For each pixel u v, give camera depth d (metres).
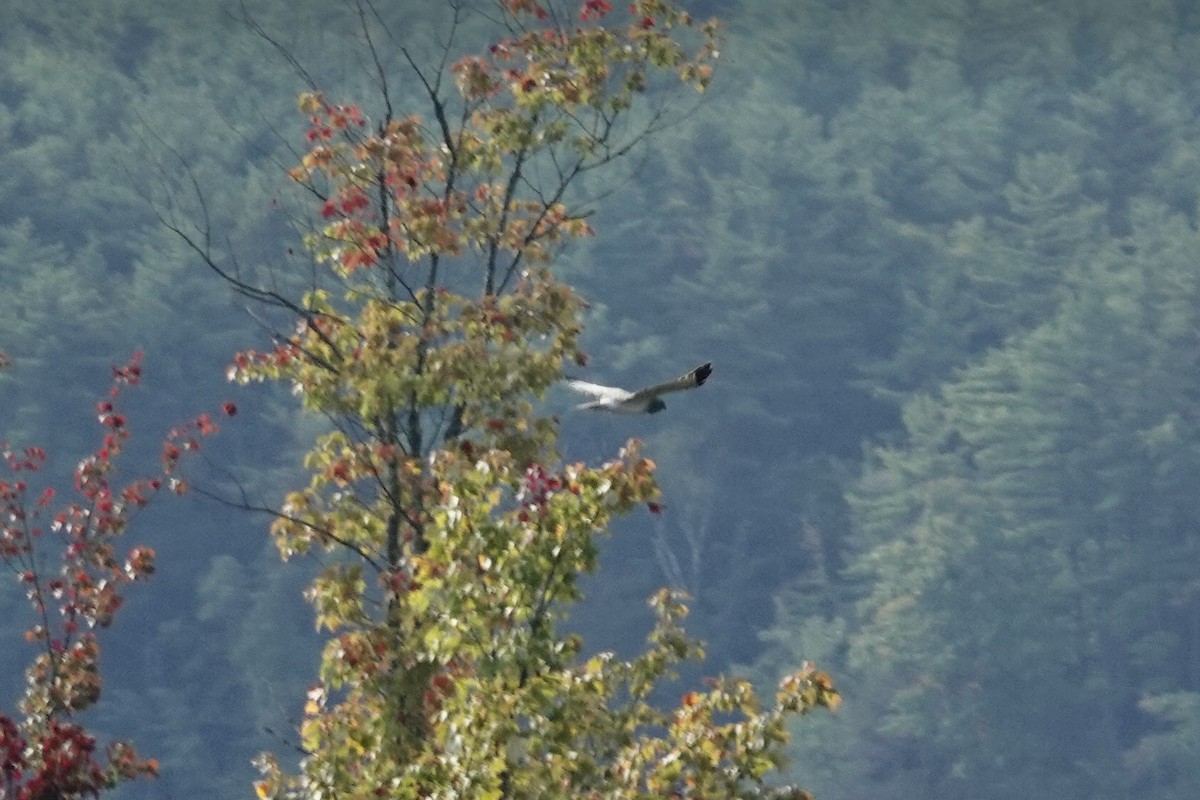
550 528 31.27
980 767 122.19
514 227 40.75
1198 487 140.88
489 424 37.34
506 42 41.41
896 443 159.25
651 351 160.88
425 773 30.47
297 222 50.22
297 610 125.19
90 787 34.59
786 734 31.48
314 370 38.75
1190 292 152.00
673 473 148.12
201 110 166.62
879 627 130.75
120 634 129.38
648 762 31.91
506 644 30.69
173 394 145.75
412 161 39.75
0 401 143.00
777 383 163.00
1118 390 147.75
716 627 141.88
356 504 38.47
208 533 133.25
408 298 42.22
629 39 41.53
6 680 114.69
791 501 151.88
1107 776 123.06
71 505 37.19
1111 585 135.88
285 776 35.38
